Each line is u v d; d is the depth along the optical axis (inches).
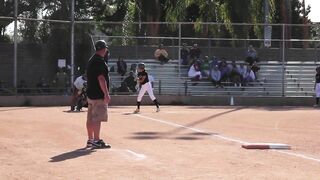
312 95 1210.0
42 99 1039.0
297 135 577.9
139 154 425.1
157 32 1249.4
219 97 1143.6
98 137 459.5
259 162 394.0
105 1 1487.5
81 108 864.3
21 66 1034.7
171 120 726.5
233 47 1189.7
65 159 397.1
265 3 1369.3
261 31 1353.3
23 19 1031.6
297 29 1427.2
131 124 660.1
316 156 430.6
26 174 342.3
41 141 491.8
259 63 1203.2
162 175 341.1
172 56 1176.8
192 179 329.1
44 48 1049.5
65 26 1063.6
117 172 349.1
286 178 334.0
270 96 1167.0
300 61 1229.1
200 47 1182.3
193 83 1165.7
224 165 379.2
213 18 1375.5
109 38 1133.1
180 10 1417.3
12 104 1022.4
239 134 580.4
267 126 670.5
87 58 1085.1
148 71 1162.6
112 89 1103.6
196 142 504.4
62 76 1053.8
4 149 442.9
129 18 1465.3
